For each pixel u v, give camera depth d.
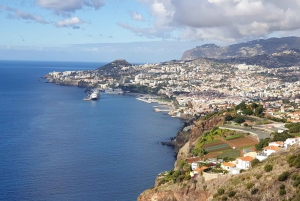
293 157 108.75
